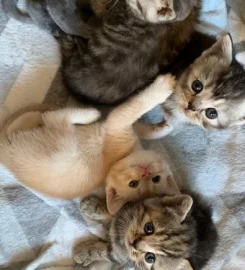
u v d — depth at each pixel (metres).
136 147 0.28
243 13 0.30
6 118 0.27
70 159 0.26
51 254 0.29
